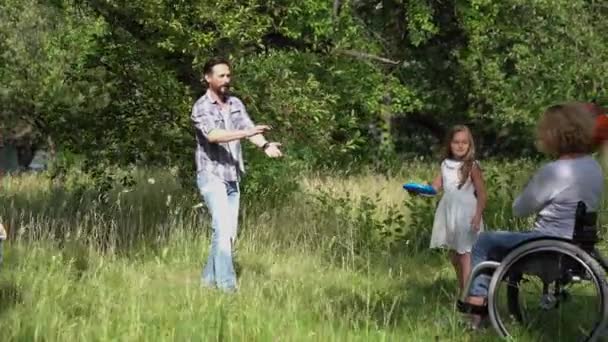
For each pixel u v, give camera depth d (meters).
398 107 26.02
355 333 6.82
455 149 8.70
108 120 12.95
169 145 12.86
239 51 12.42
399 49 28.31
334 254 10.70
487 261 7.04
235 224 8.86
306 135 12.55
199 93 13.02
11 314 7.04
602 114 7.02
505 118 27.23
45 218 11.54
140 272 9.23
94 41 13.67
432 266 10.75
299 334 6.69
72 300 7.76
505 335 6.84
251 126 8.88
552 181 6.86
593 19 26.59
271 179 13.06
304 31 18.58
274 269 9.84
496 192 13.83
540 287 7.07
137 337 6.58
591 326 7.11
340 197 14.59
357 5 26.75
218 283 8.55
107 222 11.41
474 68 28.30
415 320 7.48
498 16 26.55
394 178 19.83
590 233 6.88
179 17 11.91
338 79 14.38
